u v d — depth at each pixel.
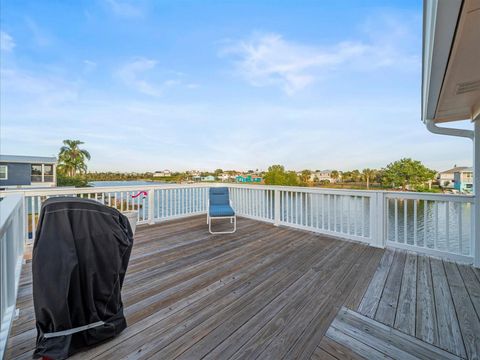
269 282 2.43
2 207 1.62
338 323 1.76
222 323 1.76
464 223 3.46
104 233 1.47
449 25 1.15
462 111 2.96
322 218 4.35
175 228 4.79
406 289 2.28
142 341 1.55
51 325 1.33
